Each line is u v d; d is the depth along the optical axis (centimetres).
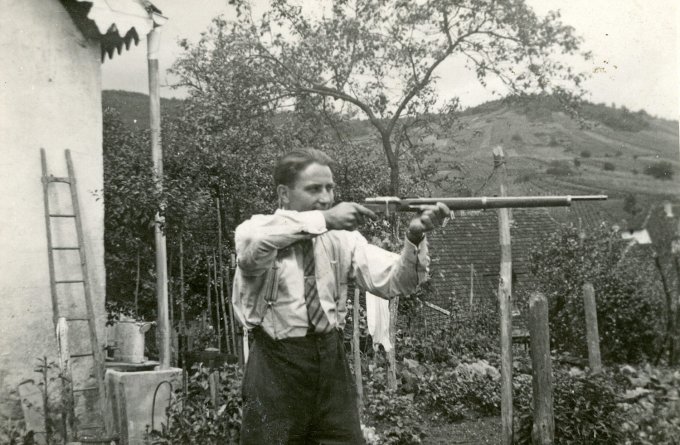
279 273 269
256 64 1455
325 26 1520
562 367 1114
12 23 705
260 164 1199
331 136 1606
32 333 699
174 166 888
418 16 1502
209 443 604
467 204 274
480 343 1312
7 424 656
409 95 1547
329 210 260
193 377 675
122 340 907
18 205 700
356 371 742
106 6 734
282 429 269
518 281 2195
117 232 825
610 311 1453
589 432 720
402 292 272
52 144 726
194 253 960
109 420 682
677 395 842
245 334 643
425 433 798
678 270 1393
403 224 1086
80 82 750
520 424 681
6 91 697
